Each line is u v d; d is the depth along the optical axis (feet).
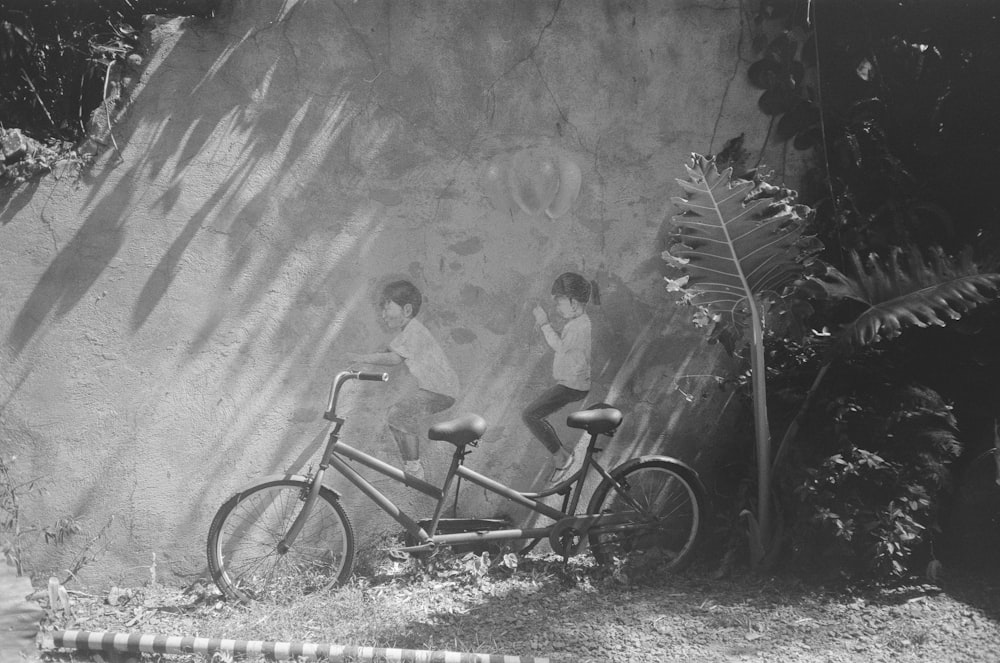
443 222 18.17
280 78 17.54
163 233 17.19
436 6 18.04
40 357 16.87
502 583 17.24
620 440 18.97
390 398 18.10
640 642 14.93
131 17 18.57
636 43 18.69
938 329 18.30
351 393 17.95
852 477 16.88
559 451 18.70
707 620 15.70
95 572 17.06
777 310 17.02
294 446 17.71
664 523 18.74
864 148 19.36
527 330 18.53
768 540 17.48
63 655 14.35
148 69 17.15
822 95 19.43
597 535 17.85
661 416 19.07
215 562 16.65
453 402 18.33
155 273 17.19
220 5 17.43
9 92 18.33
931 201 19.51
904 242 19.03
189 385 17.31
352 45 17.80
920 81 19.76
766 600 16.47
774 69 18.93
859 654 14.49
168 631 15.51
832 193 19.16
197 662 14.20
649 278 18.89
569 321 18.66
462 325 18.31
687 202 15.64
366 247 17.92
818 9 19.15
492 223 18.34
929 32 19.53
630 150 18.74
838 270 18.92
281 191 17.58
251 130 17.47
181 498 17.33
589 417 17.43
